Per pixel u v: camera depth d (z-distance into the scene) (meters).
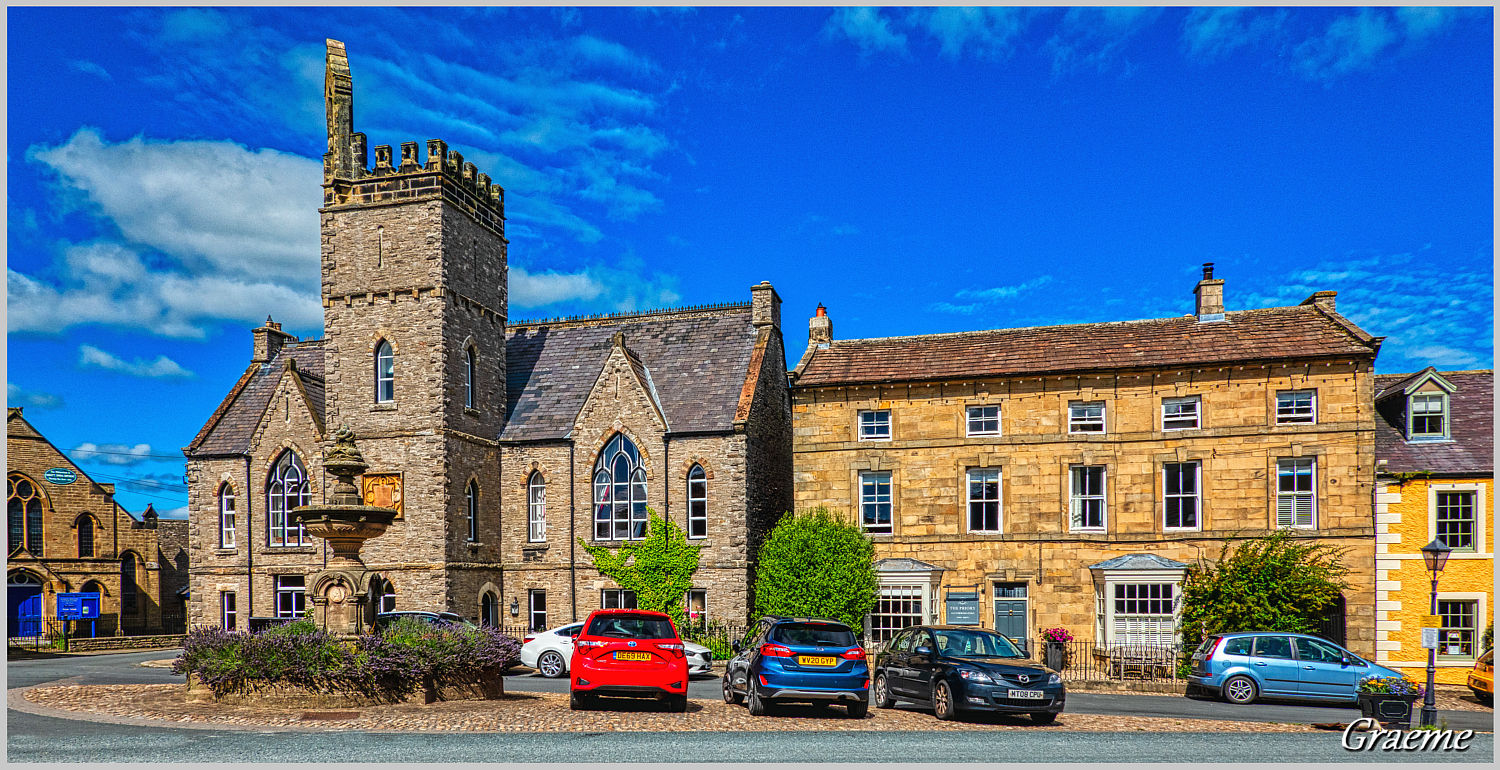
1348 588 29.27
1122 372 31.69
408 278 34.62
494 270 38.22
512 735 15.86
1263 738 17.05
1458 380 32.47
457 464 34.44
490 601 35.94
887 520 33.22
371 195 35.44
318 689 18.62
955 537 32.34
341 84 36.34
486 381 36.91
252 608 37.00
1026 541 31.86
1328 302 31.77
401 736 15.57
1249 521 30.33
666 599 33.88
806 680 18.83
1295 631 27.22
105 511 50.66
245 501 37.62
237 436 38.81
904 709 21.45
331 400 35.25
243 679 18.67
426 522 33.53
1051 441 32.00
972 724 18.48
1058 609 31.42
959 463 32.59
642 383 35.78
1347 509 29.58
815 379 33.94
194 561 37.91
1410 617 28.80
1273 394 30.56
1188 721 19.34
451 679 20.16
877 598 32.19
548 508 36.38
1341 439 29.81
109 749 14.09
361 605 21.39
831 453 33.62
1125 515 31.30
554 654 27.33
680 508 34.72
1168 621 30.31
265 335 42.91
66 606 47.09
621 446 35.94
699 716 18.69
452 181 35.38
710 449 34.66
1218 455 30.77
